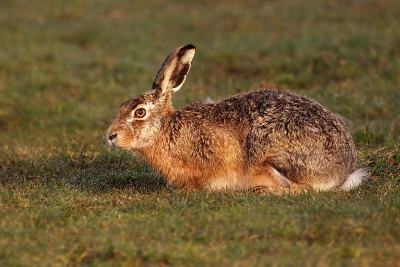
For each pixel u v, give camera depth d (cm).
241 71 5775
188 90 5172
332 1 8719
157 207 2681
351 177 3036
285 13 8244
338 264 2038
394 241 2230
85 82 5562
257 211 2550
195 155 3028
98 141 4025
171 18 8262
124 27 7806
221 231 2323
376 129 3981
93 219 2527
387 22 7350
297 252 2125
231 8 8700
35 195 2903
